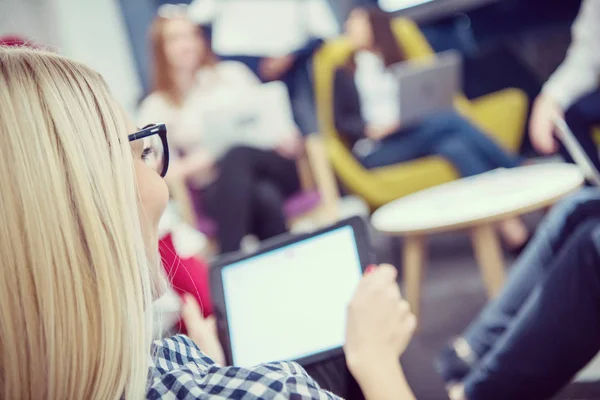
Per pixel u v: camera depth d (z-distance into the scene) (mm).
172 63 3168
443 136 3449
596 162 2367
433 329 2229
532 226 3107
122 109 625
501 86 4121
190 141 3086
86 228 501
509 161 3375
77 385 491
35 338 490
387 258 3500
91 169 517
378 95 3758
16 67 522
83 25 4137
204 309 1282
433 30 4336
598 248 1146
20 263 488
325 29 4309
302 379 490
